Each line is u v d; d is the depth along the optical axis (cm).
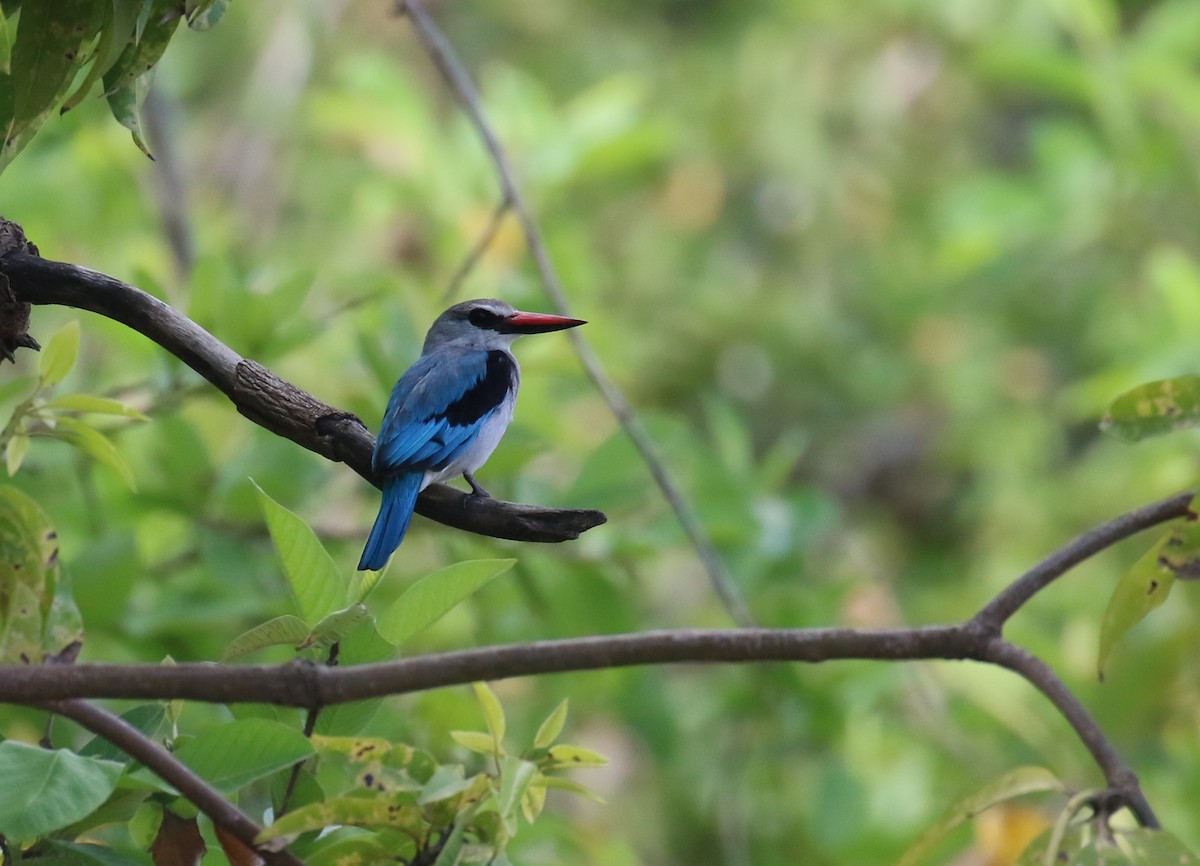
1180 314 1320
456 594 495
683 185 1911
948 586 1681
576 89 1995
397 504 706
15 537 518
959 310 1830
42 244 1240
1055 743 1133
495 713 485
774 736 1117
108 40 475
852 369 1847
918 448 1930
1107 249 1756
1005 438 1755
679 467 1055
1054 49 1588
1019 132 1980
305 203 1872
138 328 546
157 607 883
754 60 1941
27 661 520
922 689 1141
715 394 1795
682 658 471
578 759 488
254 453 933
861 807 1091
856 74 1923
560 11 2067
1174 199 1583
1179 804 1091
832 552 1667
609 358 1273
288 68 1900
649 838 1383
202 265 881
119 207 1283
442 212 1359
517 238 1280
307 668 450
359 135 1430
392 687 452
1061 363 1833
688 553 1388
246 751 482
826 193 1917
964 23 1858
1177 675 1140
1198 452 1255
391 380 935
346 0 1941
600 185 1875
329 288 1291
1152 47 1534
